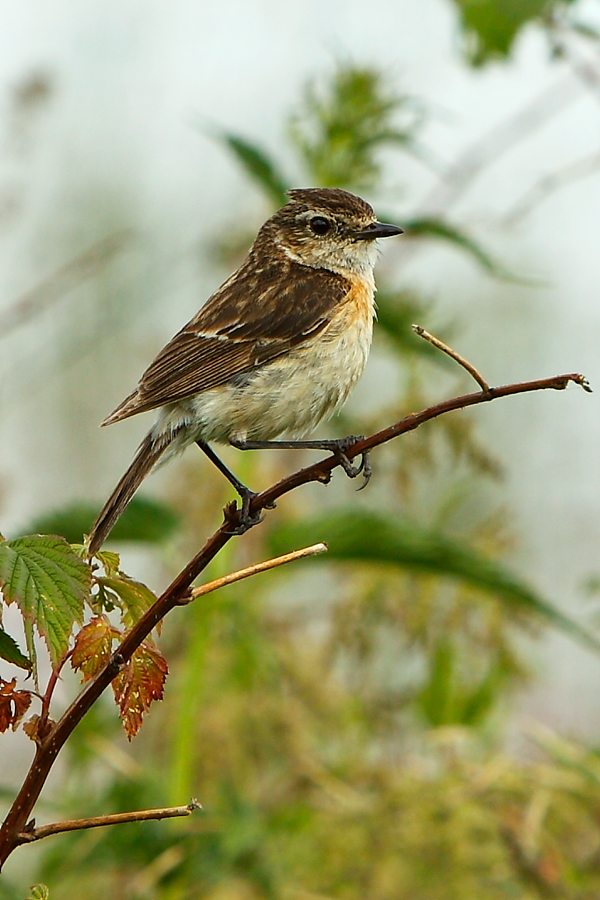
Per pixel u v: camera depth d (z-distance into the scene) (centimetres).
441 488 1412
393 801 1122
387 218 1200
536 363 1850
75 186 1734
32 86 1399
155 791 1089
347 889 1088
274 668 1207
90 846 1068
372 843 1096
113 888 1148
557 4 1204
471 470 1298
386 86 1178
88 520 1025
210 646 1176
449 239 1123
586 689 1555
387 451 1148
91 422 1816
